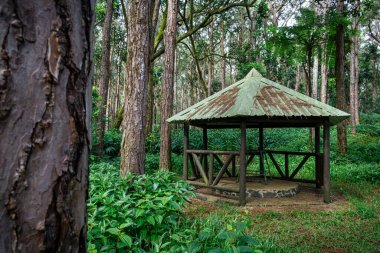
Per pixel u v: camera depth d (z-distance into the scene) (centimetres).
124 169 570
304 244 419
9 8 72
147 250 293
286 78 3048
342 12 1142
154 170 966
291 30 1112
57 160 79
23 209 73
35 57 75
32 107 75
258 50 1920
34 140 75
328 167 647
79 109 86
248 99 639
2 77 70
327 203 641
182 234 305
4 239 70
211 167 695
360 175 905
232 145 1377
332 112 626
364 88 4003
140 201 296
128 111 582
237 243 247
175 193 357
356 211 577
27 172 74
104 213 284
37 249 74
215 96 764
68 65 82
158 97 3162
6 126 71
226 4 1377
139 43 584
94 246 218
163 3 1634
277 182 784
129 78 589
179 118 741
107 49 1271
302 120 649
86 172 92
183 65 3741
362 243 425
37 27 76
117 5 1805
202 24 1376
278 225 496
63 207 80
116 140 1183
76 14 85
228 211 575
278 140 1620
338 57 1173
